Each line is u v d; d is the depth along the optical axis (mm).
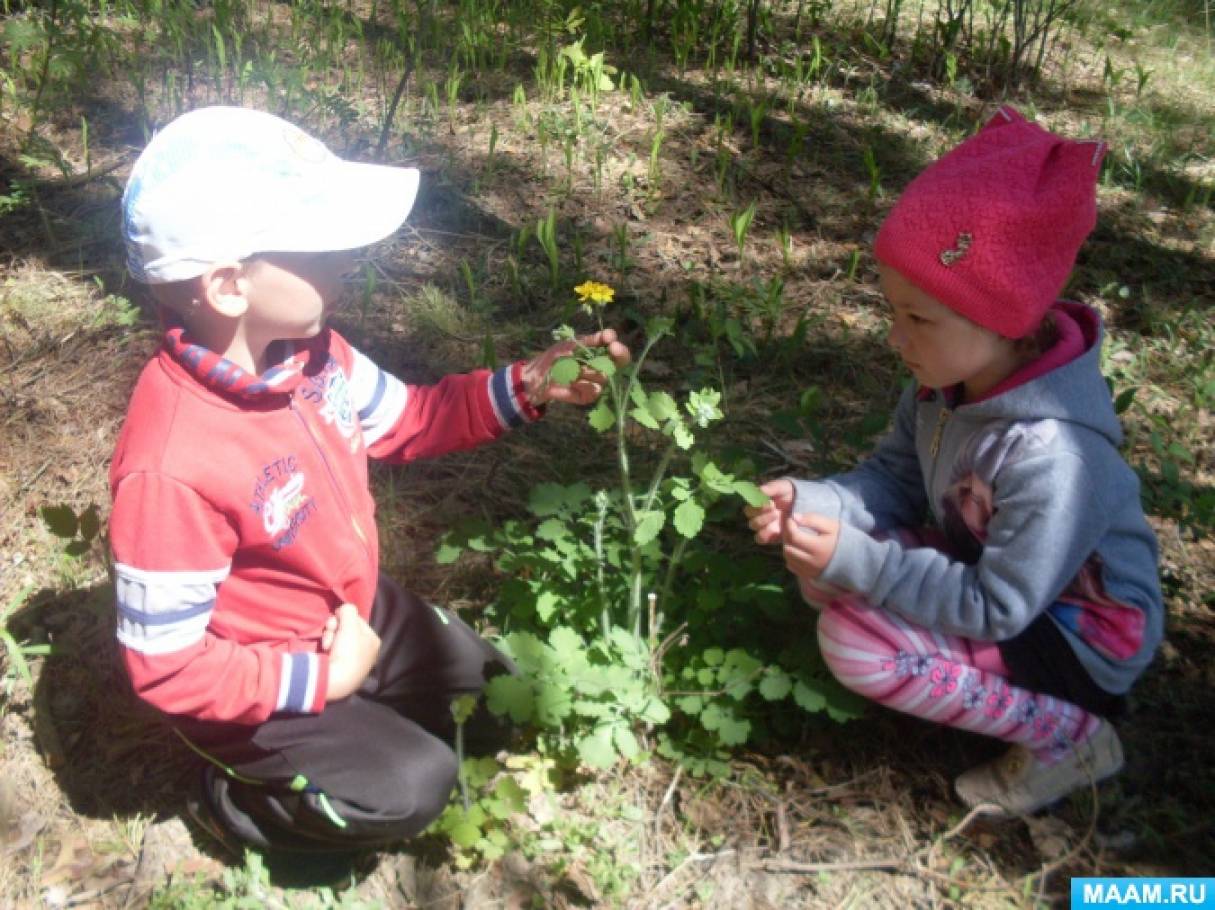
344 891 2170
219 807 2123
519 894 2156
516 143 4605
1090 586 2148
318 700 1960
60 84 4707
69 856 2207
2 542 2842
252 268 1813
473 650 2398
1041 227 1895
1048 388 2025
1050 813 2342
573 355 2270
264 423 1903
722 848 2260
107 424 3193
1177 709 2555
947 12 5754
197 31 5105
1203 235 4332
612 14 5711
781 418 2867
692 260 4000
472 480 3129
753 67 5340
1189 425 3355
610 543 2576
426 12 5500
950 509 2248
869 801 2357
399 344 3592
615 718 2238
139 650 1846
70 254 3869
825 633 2229
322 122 4594
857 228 4238
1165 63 5859
